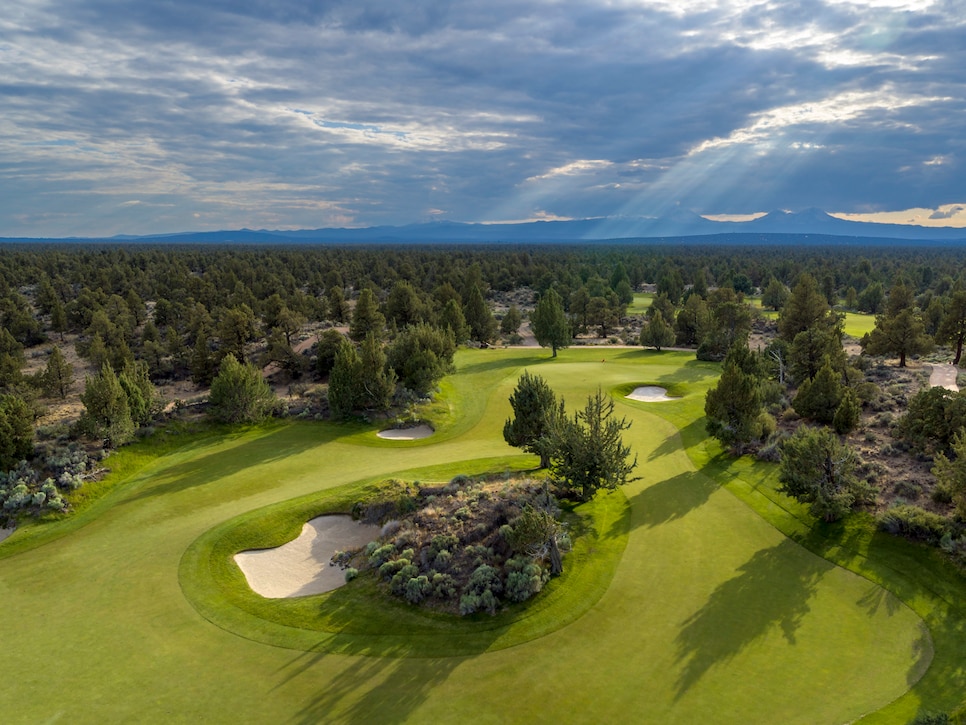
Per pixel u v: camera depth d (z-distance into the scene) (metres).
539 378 41.16
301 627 26.33
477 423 56.88
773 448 42.41
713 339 84.62
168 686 22.78
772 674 22.36
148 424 50.94
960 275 168.62
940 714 19.17
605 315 124.44
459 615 26.56
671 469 42.47
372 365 57.47
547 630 25.38
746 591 27.59
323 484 40.81
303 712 21.27
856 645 23.84
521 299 182.38
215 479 42.50
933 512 32.16
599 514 35.16
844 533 31.64
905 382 61.25
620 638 24.69
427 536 31.83
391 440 52.00
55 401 75.19
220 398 53.44
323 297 157.50
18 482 38.69
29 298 151.00
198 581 30.05
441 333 73.56
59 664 24.11
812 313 83.94
